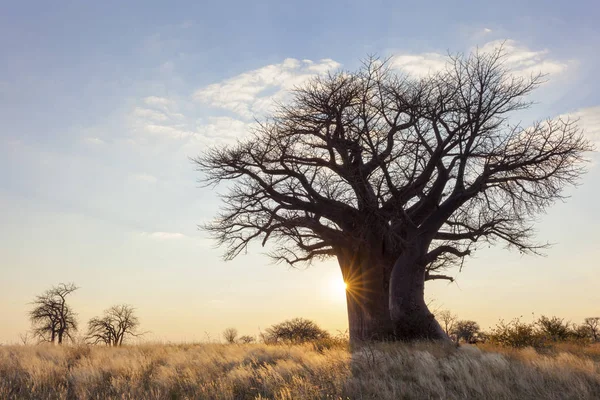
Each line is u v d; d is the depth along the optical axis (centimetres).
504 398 805
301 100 1817
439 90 1739
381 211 1747
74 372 1005
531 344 1524
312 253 2211
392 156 1717
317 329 3816
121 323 4550
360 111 1709
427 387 860
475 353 1202
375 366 1008
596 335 2016
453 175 1773
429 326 1686
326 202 1856
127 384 905
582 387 823
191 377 951
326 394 815
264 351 1361
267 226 2006
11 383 927
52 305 4381
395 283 1744
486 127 1730
